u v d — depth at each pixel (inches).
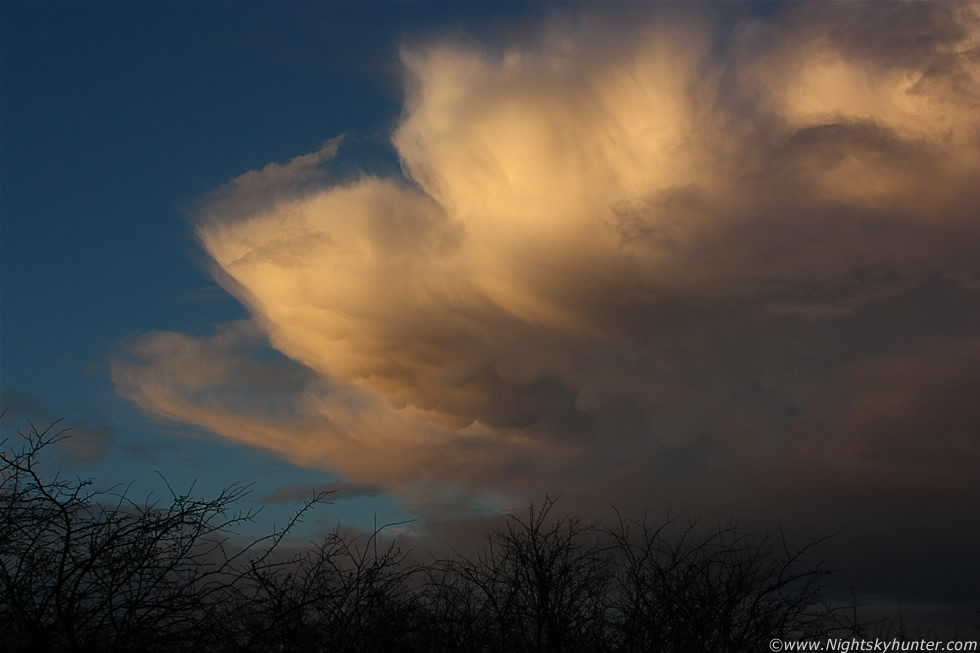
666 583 495.8
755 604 484.1
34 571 346.6
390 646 427.8
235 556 394.9
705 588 497.0
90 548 358.6
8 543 346.3
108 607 352.8
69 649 342.0
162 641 352.2
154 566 365.4
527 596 492.7
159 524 370.0
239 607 388.2
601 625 491.2
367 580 430.9
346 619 418.9
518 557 509.4
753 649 471.8
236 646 375.2
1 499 351.9
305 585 420.5
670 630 482.3
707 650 474.0
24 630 335.6
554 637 474.6
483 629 478.9
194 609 366.9
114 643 344.5
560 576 503.5
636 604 494.9
